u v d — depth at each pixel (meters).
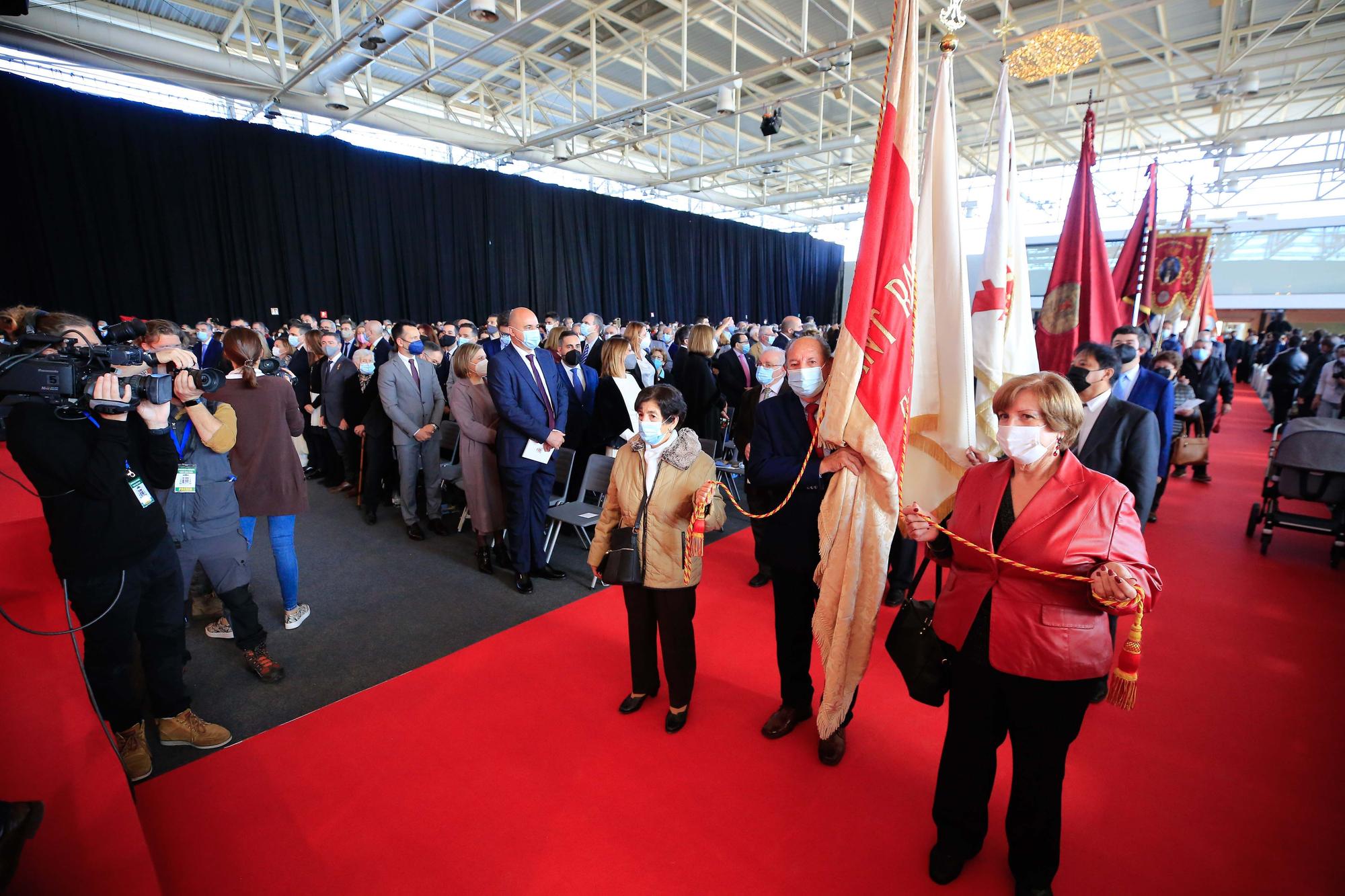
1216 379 8.23
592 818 1.99
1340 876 1.75
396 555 4.29
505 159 12.63
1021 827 1.60
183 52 8.12
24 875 1.37
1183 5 8.80
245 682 2.78
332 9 7.88
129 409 1.81
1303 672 2.79
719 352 7.49
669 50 10.27
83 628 1.66
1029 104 11.91
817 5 8.81
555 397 3.85
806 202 19.47
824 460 2.03
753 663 2.90
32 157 8.48
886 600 3.39
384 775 2.19
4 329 2.31
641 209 16.73
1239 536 4.66
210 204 9.96
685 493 2.31
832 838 1.90
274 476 3.10
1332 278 16.77
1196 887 1.72
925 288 2.28
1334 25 9.28
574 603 3.56
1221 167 14.03
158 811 2.03
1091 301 3.39
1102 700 2.58
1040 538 1.46
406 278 12.41
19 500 1.93
